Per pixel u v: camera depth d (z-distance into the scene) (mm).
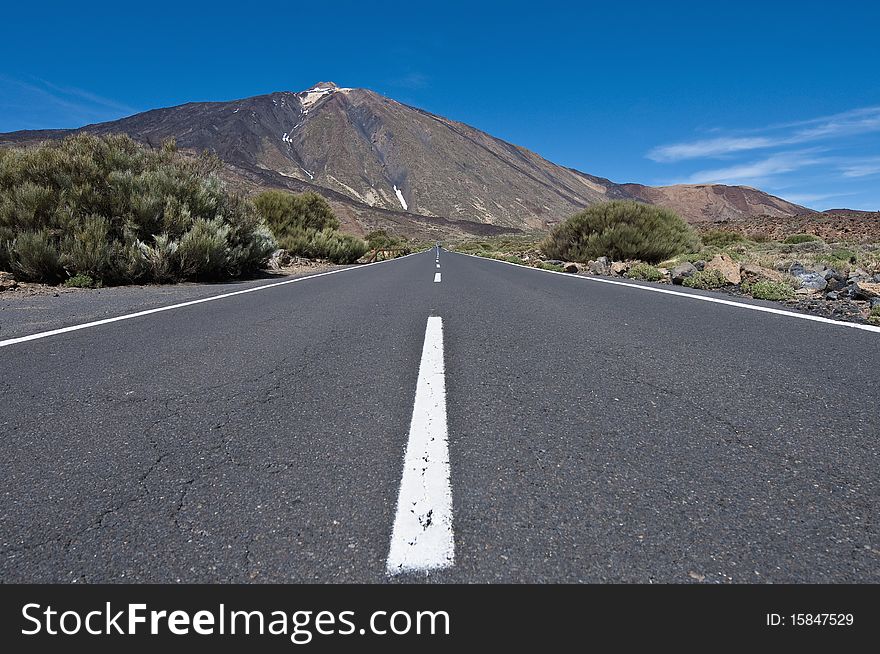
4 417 2379
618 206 18047
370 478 1743
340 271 15172
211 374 3145
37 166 9930
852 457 1874
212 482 1729
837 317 5062
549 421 2270
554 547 1357
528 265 17969
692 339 4059
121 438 2125
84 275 9125
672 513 1508
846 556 1315
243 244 12609
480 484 1690
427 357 3561
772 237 33625
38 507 1580
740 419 2271
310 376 3090
